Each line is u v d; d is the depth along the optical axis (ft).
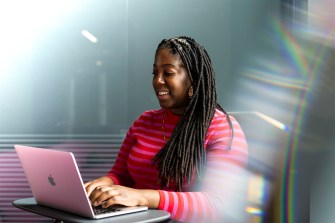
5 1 9.08
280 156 7.38
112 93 9.23
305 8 7.89
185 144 5.65
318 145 7.58
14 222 9.28
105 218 4.42
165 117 6.01
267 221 7.00
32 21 9.12
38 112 9.18
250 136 7.06
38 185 4.92
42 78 9.17
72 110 9.22
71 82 9.20
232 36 9.04
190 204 5.01
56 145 9.22
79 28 9.17
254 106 8.93
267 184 7.16
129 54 9.18
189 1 9.09
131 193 4.85
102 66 9.20
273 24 8.87
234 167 5.48
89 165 9.27
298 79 8.19
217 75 9.07
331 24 7.48
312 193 7.40
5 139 9.17
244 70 9.00
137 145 6.02
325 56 7.62
